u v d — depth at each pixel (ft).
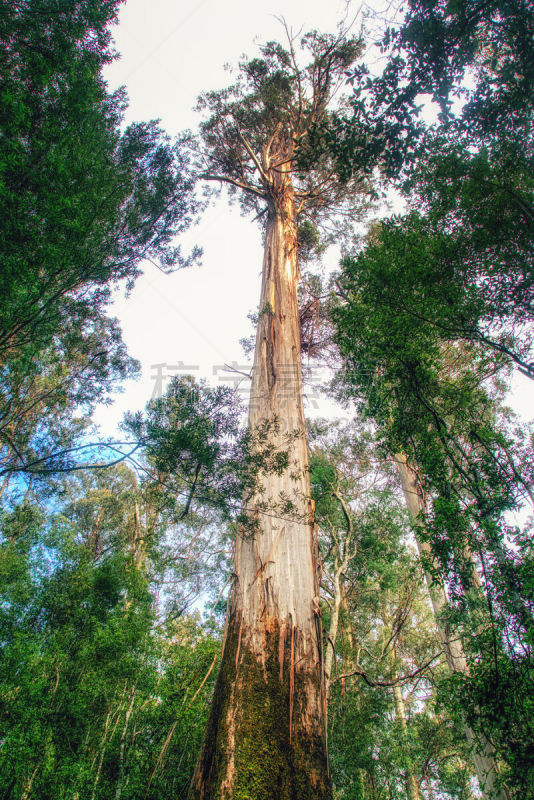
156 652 27.55
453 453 17.87
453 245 17.19
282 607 20.12
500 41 15.14
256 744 16.01
